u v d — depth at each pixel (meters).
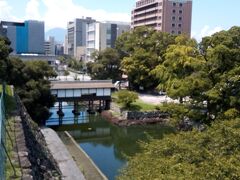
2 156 13.20
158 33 73.69
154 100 62.25
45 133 40.47
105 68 79.50
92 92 58.00
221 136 17.75
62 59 146.88
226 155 16.36
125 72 72.31
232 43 33.53
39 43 157.62
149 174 14.86
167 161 15.62
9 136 17.84
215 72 34.19
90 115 58.34
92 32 141.00
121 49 84.62
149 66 68.38
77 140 44.28
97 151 39.25
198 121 35.03
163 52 68.25
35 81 43.81
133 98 54.12
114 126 51.59
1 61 31.67
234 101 30.28
